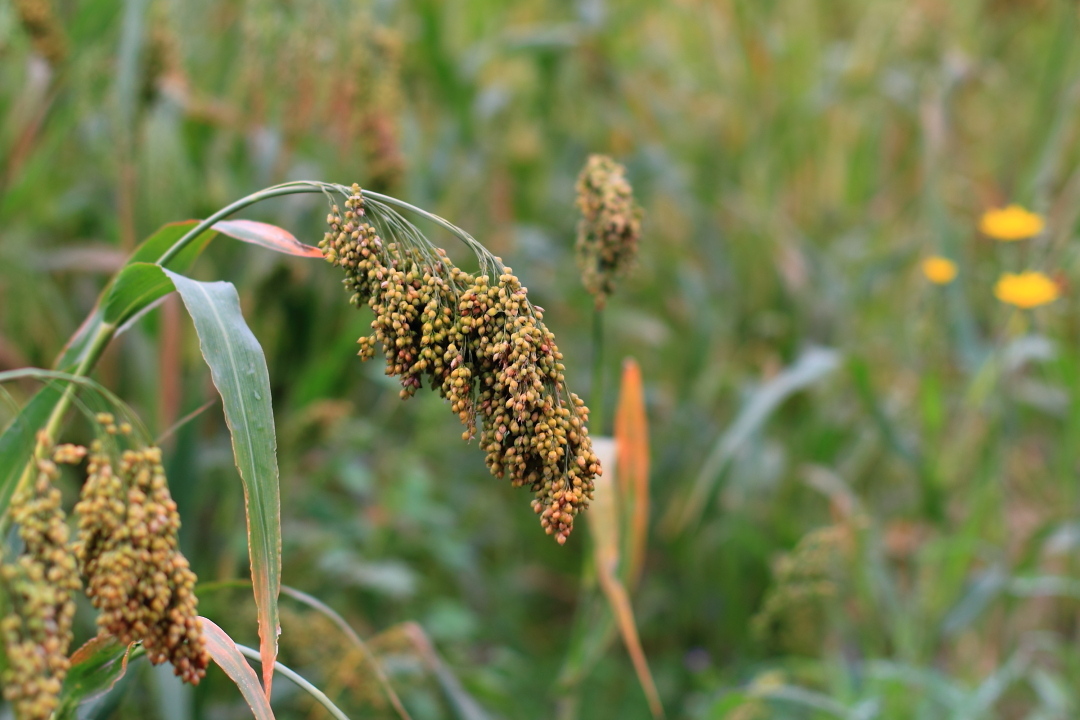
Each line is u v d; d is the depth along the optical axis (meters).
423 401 3.10
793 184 3.48
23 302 2.92
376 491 3.07
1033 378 3.43
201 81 3.13
